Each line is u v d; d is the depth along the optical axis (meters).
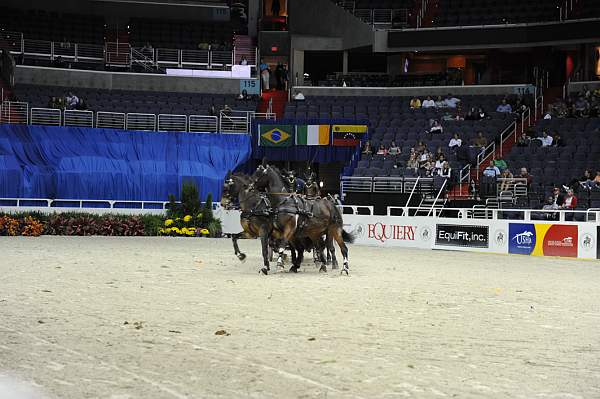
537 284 17.28
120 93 44.75
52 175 35.50
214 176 37.62
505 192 32.03
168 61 48.25
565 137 37.25
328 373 7.98
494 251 27.69
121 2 49.03
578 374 8.20
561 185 32.94
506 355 9.09
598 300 14.48
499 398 7.22
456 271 20.12
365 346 9.38
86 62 46.88
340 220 18.55
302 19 49.28
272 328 10.41
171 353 8.74
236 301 13.00
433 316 11.90
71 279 15.74
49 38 47.78
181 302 12.75
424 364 8.52
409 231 30.23
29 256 20.95
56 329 10.04
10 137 37.41
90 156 37.25
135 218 33.28
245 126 42.03
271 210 17.81
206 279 16.42
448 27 46.31
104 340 9.39
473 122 40.66
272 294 14.03
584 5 44.91
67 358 8.40
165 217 33.91
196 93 45.97
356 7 49.81
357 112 43.62
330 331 10.30
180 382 7.49
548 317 12.12
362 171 37.06
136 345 9.13
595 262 24.33
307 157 41.38
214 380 7.58
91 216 33.00
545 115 39.78
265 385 7.44
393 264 21.86
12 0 47.59
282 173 20.23
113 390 7.15
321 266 18.83
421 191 34.06
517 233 27.14
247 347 9.15
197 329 10.24
